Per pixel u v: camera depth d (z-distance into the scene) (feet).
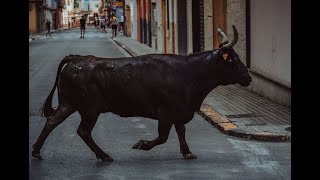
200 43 68.13
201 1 66.23
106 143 28.78
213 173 22.81
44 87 52.90
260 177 22.21
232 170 23.26
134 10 155.84
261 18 42.75
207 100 41.52
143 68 24.36
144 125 33.76
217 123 32.58
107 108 24.90
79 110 24.88
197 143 28.63
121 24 233.55
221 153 26.32
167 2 88.33
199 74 24.54
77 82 24.54
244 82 24.73
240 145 28.04
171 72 24.32
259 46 43.47
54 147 27.81
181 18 77.10
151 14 114.42
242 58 48.01
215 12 60.49
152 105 24.58
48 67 74.23
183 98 24.44
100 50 112.06
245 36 46.91
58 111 25.02
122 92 24.40
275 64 39.45
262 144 28.17
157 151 26.71
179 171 23.12
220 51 24.39
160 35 99.91
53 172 23.15
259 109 36.96
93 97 24.58
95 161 24.94
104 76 24.47
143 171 23.17
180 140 25.17
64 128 32.86
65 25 375.04
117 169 23.56
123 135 30.89
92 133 31.45
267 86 41.68
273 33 39.78
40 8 231.71
